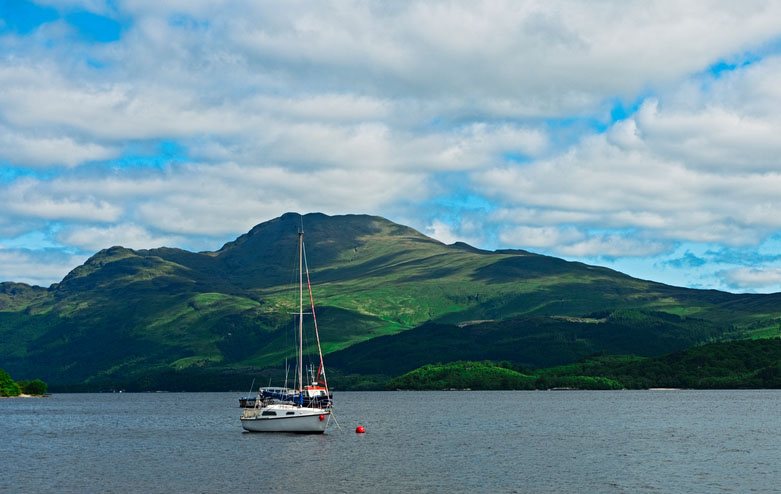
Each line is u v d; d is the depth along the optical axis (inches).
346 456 4714.6
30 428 7667.3
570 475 3912.4
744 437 5876.0
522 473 3988.7
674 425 7199.8
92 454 5054.1
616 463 4355.3
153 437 6343.5
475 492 3457.2
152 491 3560.5
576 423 7603.4
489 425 7421.3
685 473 3964.1
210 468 4249.5
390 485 3656.5
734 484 3624.5
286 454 4840.1
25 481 3868.1
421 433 6412.4
